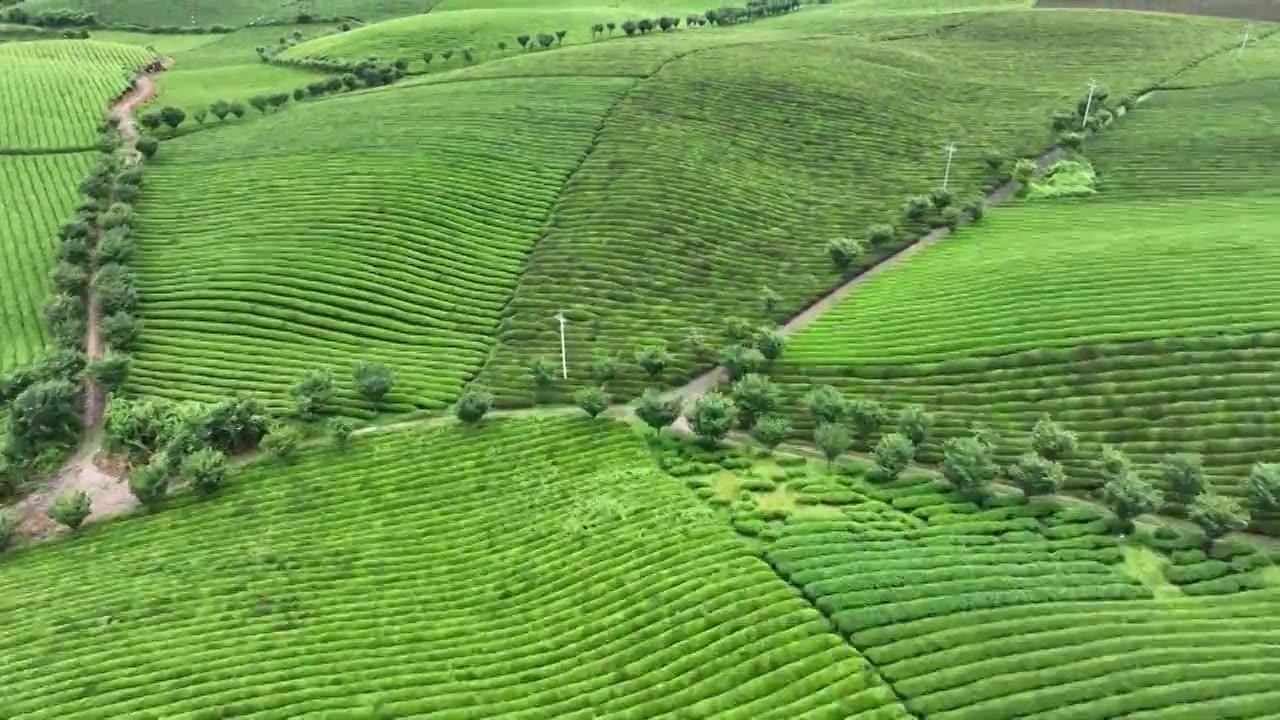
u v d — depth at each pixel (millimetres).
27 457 64375
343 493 61656
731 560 52938
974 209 94438
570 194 96938
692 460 63094
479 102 114375
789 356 73875
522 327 79062
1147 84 124562
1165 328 70375
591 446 65250
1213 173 100125
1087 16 154250
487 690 46000
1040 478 56562
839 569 51375
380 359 75500
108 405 68938
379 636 49781
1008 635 47188
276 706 45469
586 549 55031
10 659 49031
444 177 97062
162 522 59750
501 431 67250
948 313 76562
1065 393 67000
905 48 142500
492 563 55094
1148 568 52656
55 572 55844
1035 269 80250
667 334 77875
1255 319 69938
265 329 78188
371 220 89938
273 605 52188
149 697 46094
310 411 68750
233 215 92500
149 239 89500
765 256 89500
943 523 56250
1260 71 125812
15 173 103562
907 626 47625
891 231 89250
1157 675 44688
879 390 69688
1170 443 62312
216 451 63281
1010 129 112562
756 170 102812
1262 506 55594
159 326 78250
